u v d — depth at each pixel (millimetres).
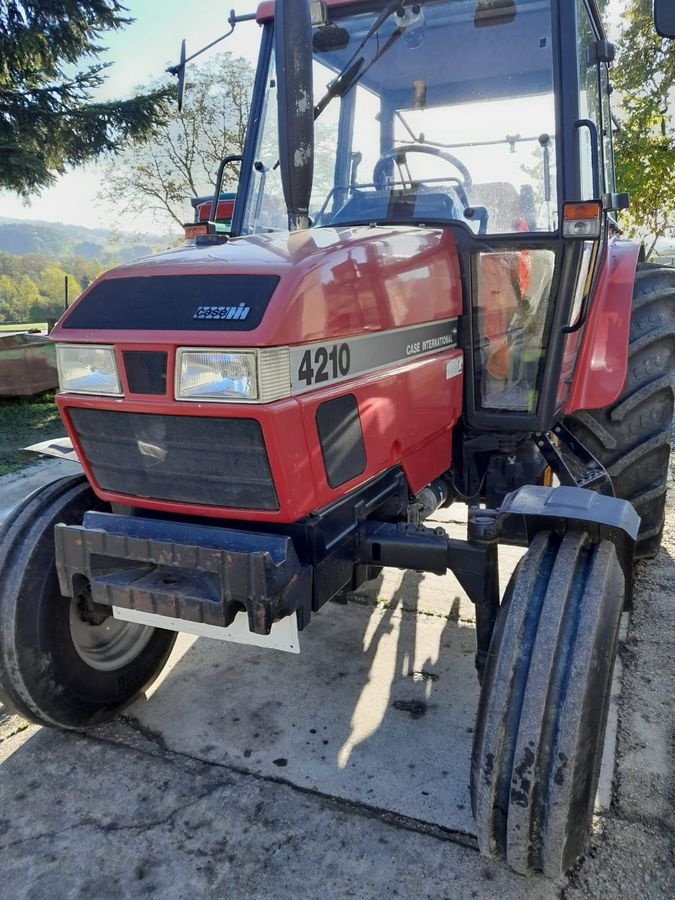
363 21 2766
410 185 2742
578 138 2490
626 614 3109
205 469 1888
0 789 2260
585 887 1842
